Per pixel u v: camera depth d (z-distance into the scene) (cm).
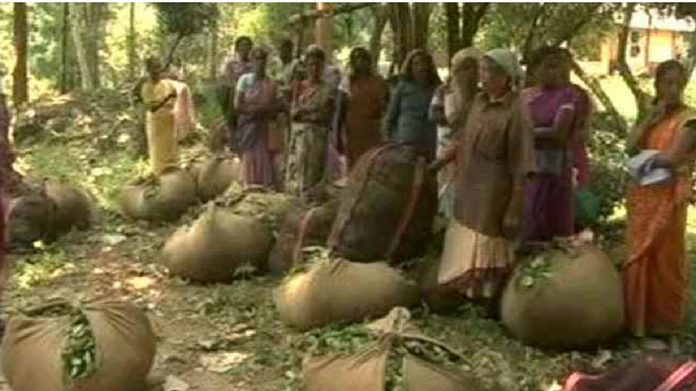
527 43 1315
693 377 304
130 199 1088
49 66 2962
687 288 716
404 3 1343
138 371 584
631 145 685
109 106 1805
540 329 669
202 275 852
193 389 636
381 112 1028
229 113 1191
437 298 731
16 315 608
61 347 570
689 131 652
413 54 955
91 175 1367
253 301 796
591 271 669
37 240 955
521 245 702
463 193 705
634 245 682
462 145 706
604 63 2506
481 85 700
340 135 1036
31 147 1655
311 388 573
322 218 808
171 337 729
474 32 1252
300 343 686
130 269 907
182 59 2862
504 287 701
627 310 688
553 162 736
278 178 1093
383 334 569
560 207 743
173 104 1261
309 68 1037
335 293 707
